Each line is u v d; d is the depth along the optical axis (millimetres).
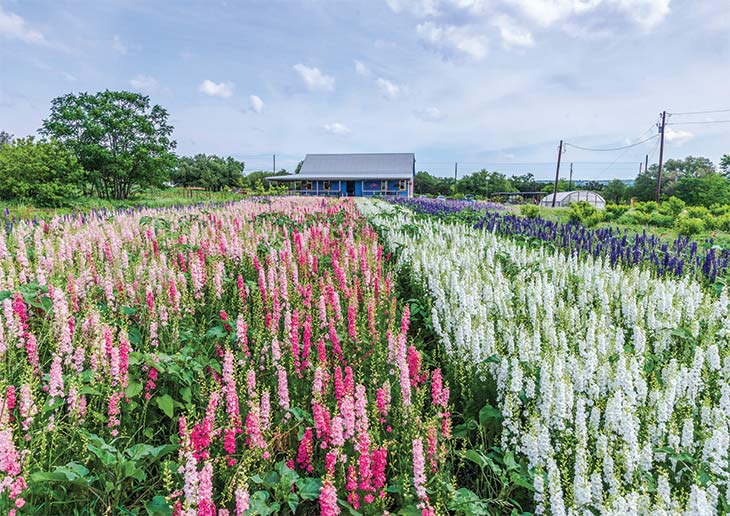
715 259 11031
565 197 72688
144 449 3547
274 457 4004
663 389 4621
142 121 40562
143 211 16109
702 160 87875
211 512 3031
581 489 3309
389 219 17625
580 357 5168
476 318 5965
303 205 23609
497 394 5070
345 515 3506
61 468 3213
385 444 4008
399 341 5105
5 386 3963
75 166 33812
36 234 8875
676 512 3062
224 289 7609
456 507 3471
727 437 3654
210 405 3760
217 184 79000
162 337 5711
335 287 7855
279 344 5500
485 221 18594
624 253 11898
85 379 4273
